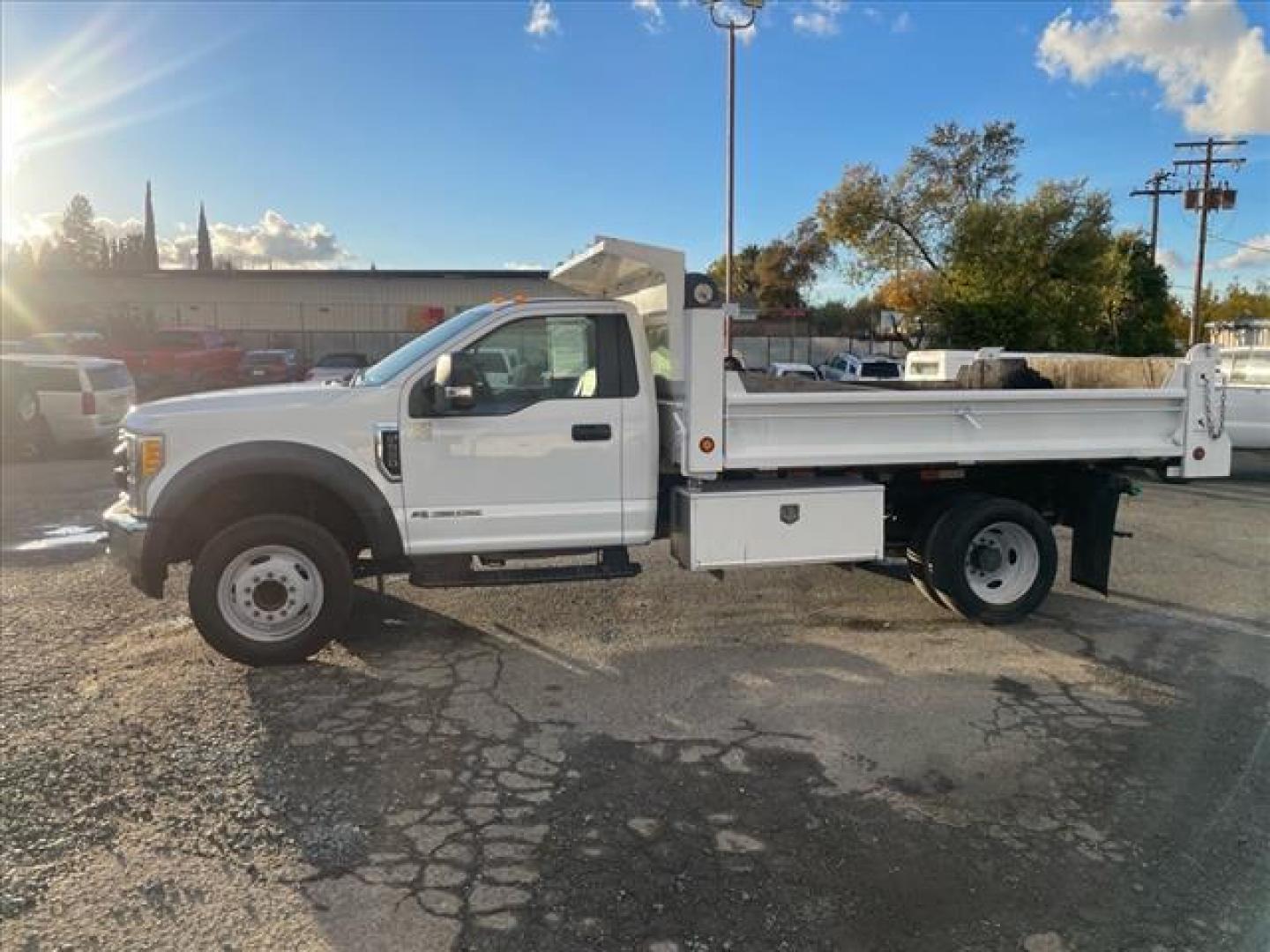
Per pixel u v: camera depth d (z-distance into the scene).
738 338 49.03
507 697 5.09
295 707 4.93
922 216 36.41
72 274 45.16
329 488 5.45
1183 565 8.20
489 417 5.62
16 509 10.62
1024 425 6.29
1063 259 34.19
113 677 5.34
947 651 5.88
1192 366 6.52
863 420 6.00
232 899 3.25
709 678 5.39
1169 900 3.27
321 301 46.12
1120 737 4.61
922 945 3.03
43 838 3.62
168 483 5.31
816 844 3.62
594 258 6.05
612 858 3.52
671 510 6.08
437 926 3.10
